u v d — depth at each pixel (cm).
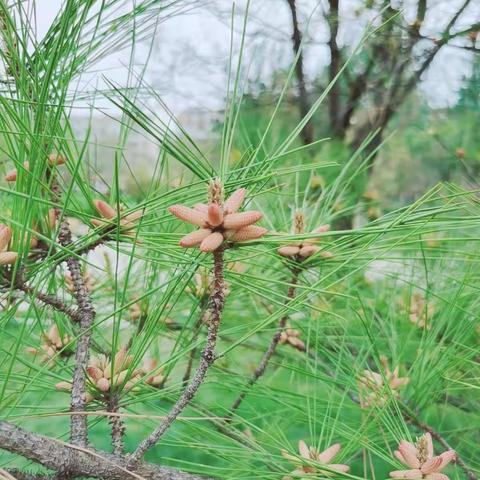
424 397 54
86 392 39
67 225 40
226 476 41
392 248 39
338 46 124
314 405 49
